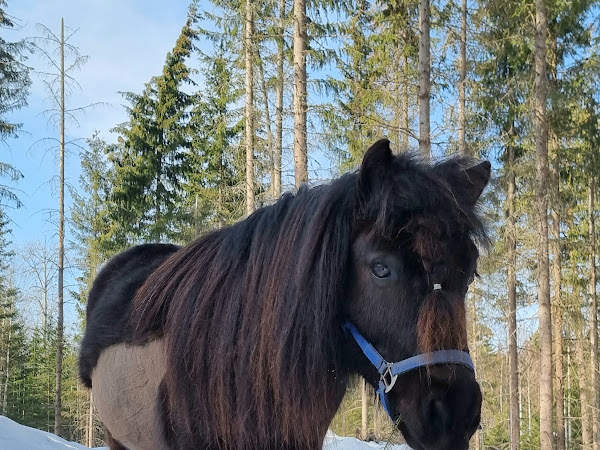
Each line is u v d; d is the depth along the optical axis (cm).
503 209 1259
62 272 1622
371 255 175
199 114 2128
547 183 1121
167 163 2103
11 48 1536
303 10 1021
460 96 1181
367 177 183
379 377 180
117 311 267
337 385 192
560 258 1524
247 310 199
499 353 1638
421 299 167
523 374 1631
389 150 182
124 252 344
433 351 159
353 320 183
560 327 1661
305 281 188
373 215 181
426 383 166
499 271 1298
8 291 2459
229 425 198
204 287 215
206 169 2122
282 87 1260
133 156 2083
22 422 3212
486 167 206
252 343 196
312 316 186
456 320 162
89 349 280
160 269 250
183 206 2034
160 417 216
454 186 189
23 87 1550
